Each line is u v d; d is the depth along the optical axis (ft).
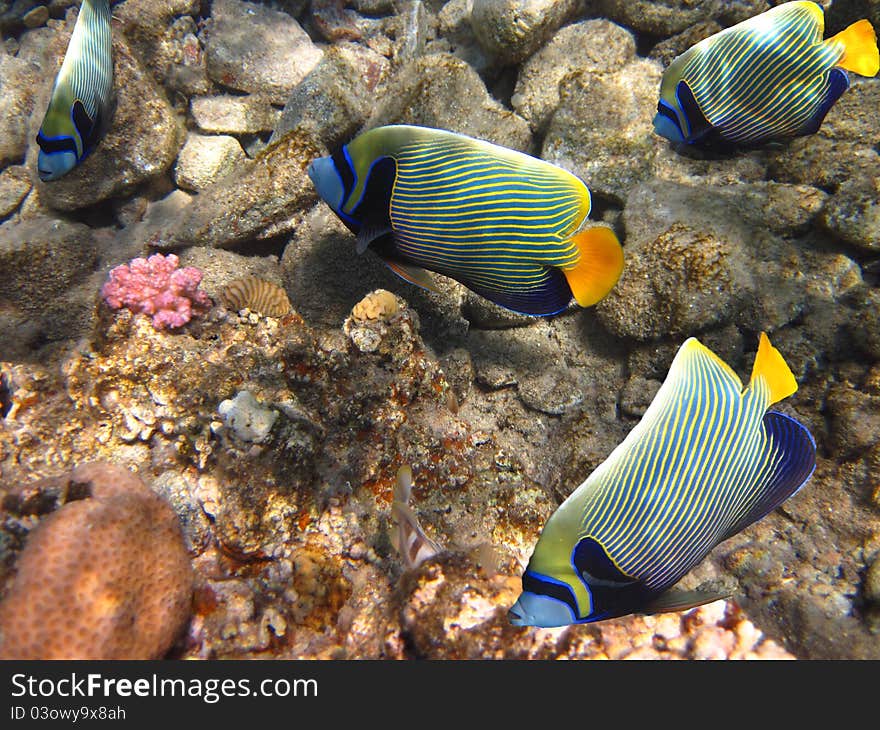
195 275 2.80
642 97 3.31
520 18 3.51
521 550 2.46
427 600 2.00
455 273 2.40
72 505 1.88
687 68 2.65
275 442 2.31
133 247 3.68
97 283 3.59
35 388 2.47
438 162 2.18
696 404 1.57
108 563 1.84
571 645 1.93
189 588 2.03
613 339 3.16
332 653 2.08
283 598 2.19
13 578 1.88
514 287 2.35
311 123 3.63
